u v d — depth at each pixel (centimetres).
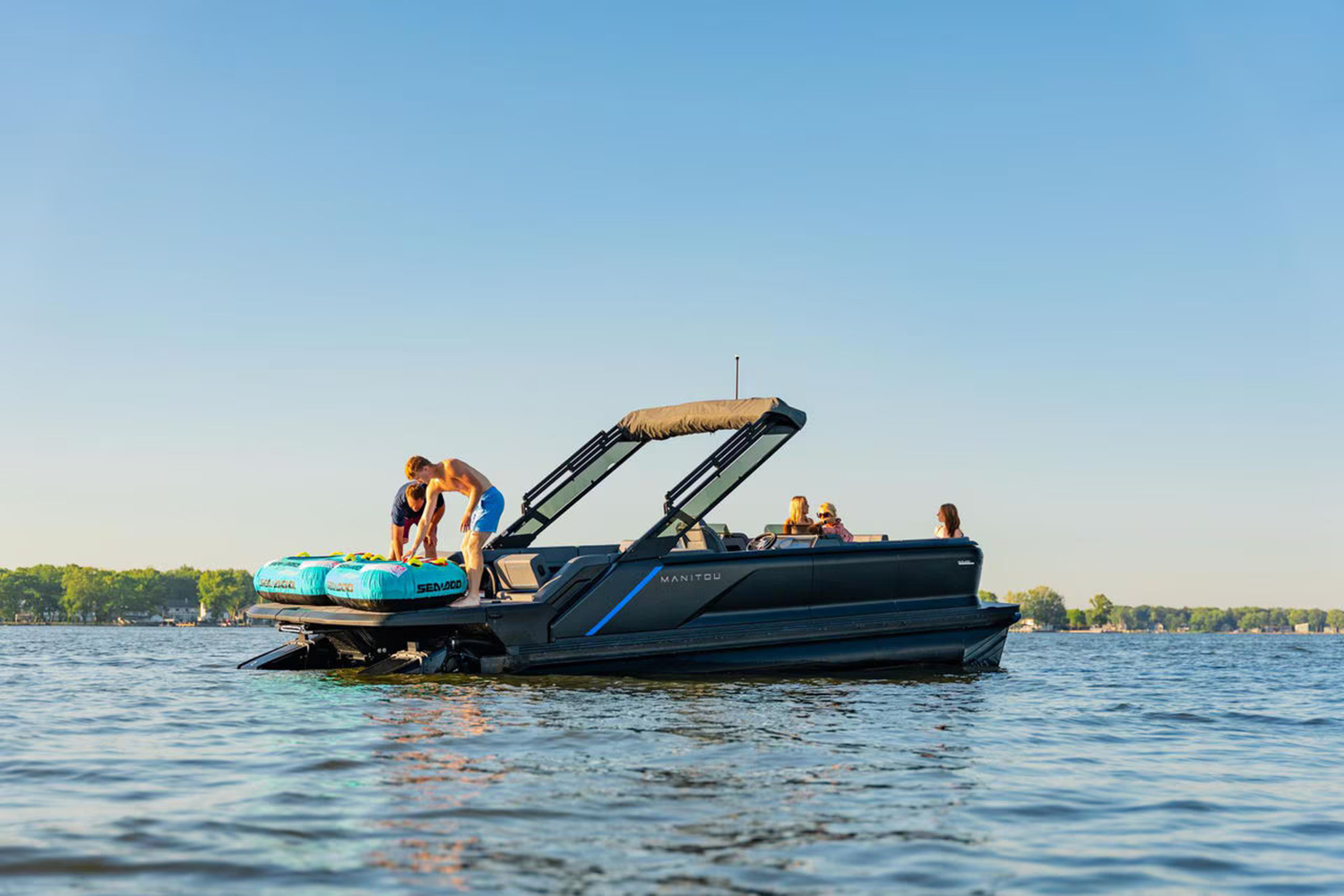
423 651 1095
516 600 1095
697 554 1113
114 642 2852
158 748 618
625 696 908
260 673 1183
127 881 354
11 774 538
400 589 1027
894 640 1197
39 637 3522
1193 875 392
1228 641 4997
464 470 1116
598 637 1075
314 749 612
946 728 762
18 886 347
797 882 364
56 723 736
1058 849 424
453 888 348
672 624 1098
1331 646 3819
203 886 349
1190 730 817
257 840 405
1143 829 464
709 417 1212
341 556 1157
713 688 994
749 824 441
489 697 893
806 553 1156
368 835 414
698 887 354
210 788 501
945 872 383
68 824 430
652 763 575
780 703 874
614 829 428
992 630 1256
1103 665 1809
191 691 963
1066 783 564
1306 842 448
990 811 486
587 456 1316
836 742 668
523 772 543
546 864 378
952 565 1234
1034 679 1251
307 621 1104
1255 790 564
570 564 1083
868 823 450
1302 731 827
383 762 569
